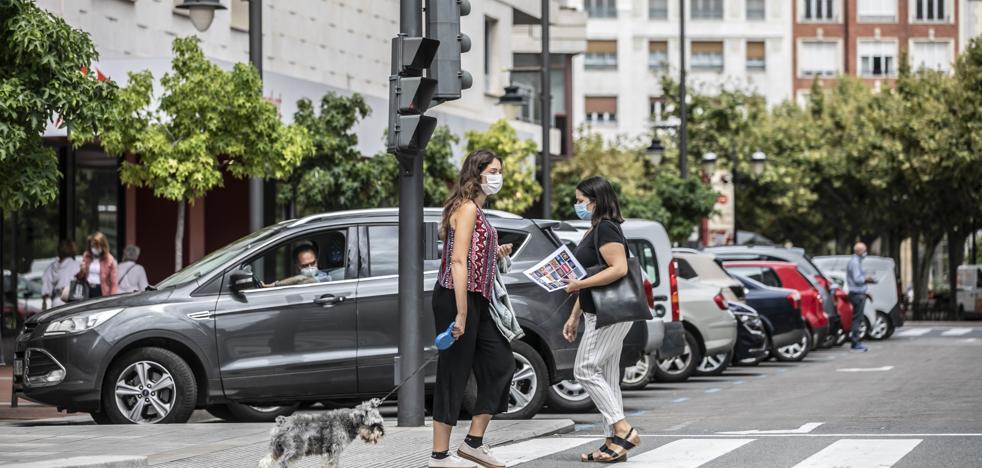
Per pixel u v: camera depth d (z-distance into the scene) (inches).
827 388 1032.2
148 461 550.9
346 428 484.7
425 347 748.0
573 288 575.2
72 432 683.4
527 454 601.6
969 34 4697.3
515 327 538.0
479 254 529.0
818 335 1446.9
